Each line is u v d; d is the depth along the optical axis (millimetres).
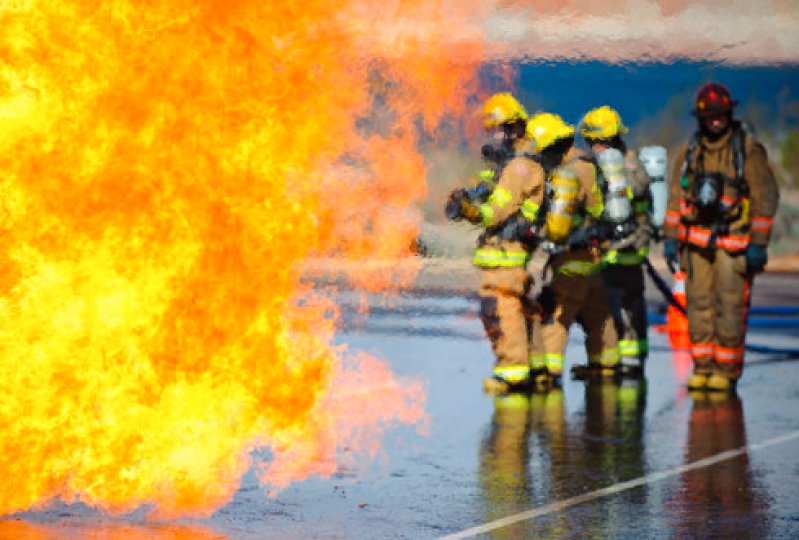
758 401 26734
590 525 16391
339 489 18109
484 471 19516
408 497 17766
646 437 22516
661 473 19531
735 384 28594
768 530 16250
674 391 28141
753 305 44875
